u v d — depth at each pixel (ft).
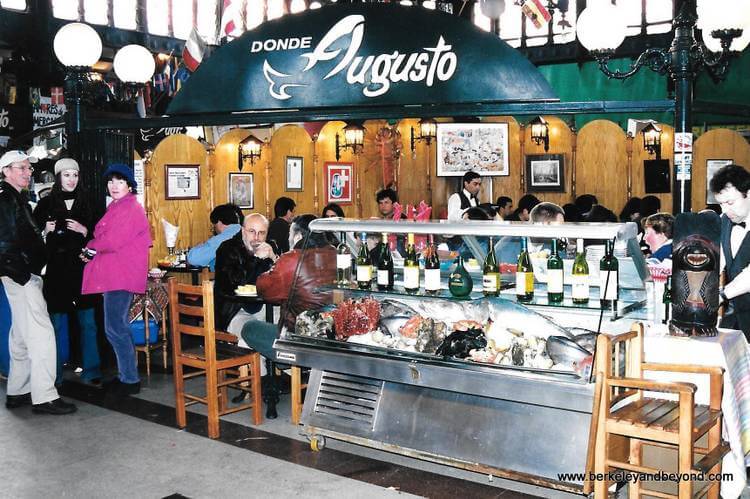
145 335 21.07
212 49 31.27
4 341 19.36
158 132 38.06
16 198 16.63
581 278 12.66
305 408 14.74
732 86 39.17
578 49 42.73
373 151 36.35
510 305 13.05
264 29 19.70
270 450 14.60
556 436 11.97
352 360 13.75
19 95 39.75
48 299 18.98
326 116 19.01
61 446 14.93
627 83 41.73
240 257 17.80
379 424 13.79
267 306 17.28
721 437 11.28
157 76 40.91
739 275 13.19
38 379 16.92
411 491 12.62
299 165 33.19
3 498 12.42
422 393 13.53
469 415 12.89
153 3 42.22
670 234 14.92
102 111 35.32
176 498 12.37
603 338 10.76
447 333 13.34
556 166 34.99
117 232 18.48
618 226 11.91
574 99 43.60
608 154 34.14
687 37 14.52
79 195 19.60
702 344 11.67
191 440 15.23
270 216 31.94
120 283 18.52
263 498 12.35
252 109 19.60
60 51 20.94
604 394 10.73
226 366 15.46
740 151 31.96
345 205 35.42
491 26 45.65
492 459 12.45
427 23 17.88
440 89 17.61
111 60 42.57
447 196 37.99
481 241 13.98
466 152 35.63
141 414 17.02
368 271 15.05
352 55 18.49
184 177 28.45
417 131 36.99
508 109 17.03
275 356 15.48
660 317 13.16
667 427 10.28
